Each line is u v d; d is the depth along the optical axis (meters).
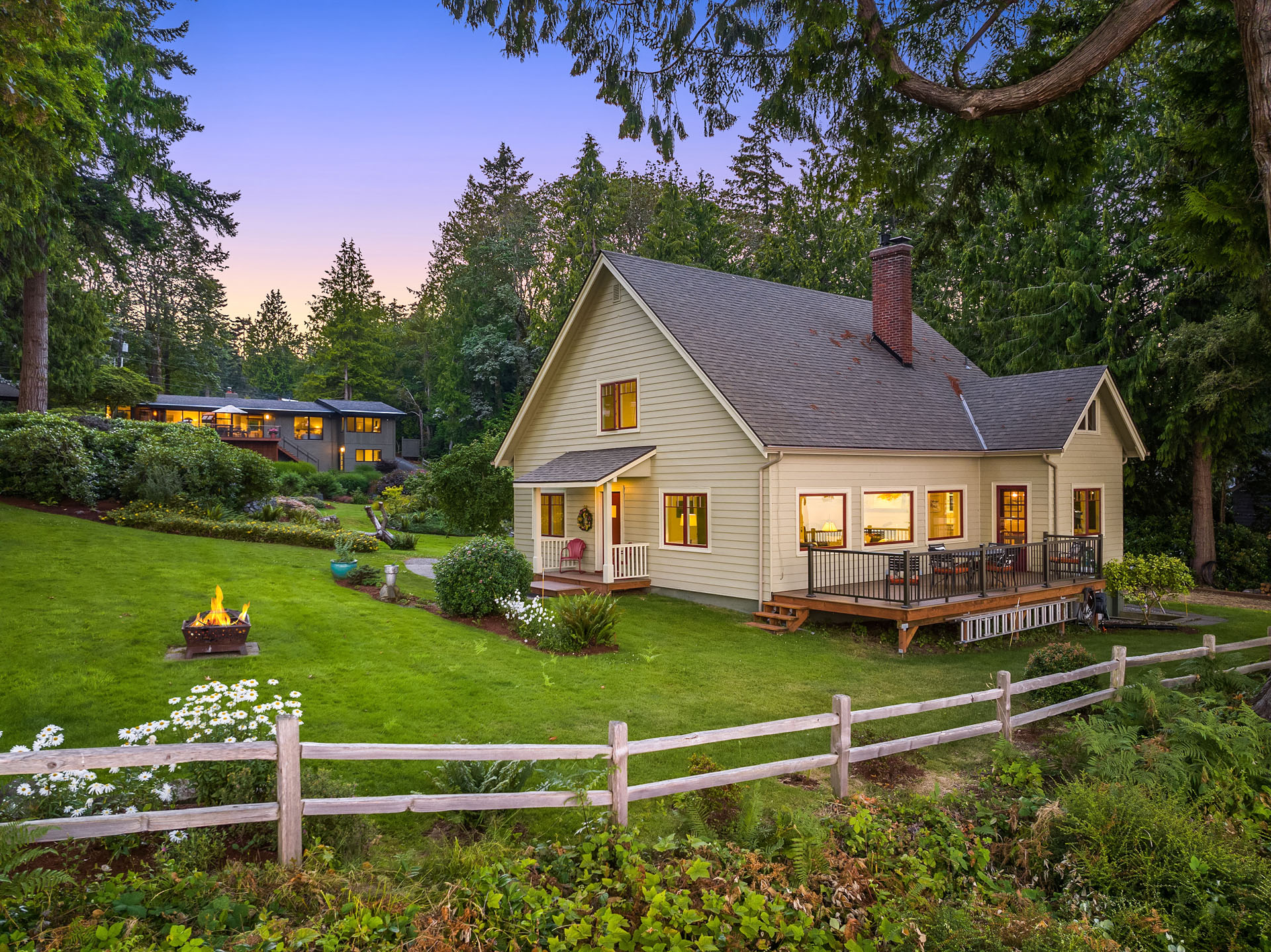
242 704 8.32
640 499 18.97
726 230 46.00
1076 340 25.81
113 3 20.95
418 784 6.80
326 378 69.50
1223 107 9.69
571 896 4.92
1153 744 7.21
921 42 10.23
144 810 5.43
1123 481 25.39
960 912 4.87
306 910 4.53
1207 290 23.45
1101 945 4.54
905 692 10.88
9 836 4.12
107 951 3.77
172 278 67.50
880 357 21.92
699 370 16.44
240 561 16.52
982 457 20.47
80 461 20.09
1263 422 23.94
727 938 4.53
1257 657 12.77
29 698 8.06
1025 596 15.83
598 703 9.55
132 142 22.62
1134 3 8.23
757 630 14.95
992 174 11.26
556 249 50.59
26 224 19.72
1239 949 4.70
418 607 14.51
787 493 16.03
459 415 55.91
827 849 5.55
